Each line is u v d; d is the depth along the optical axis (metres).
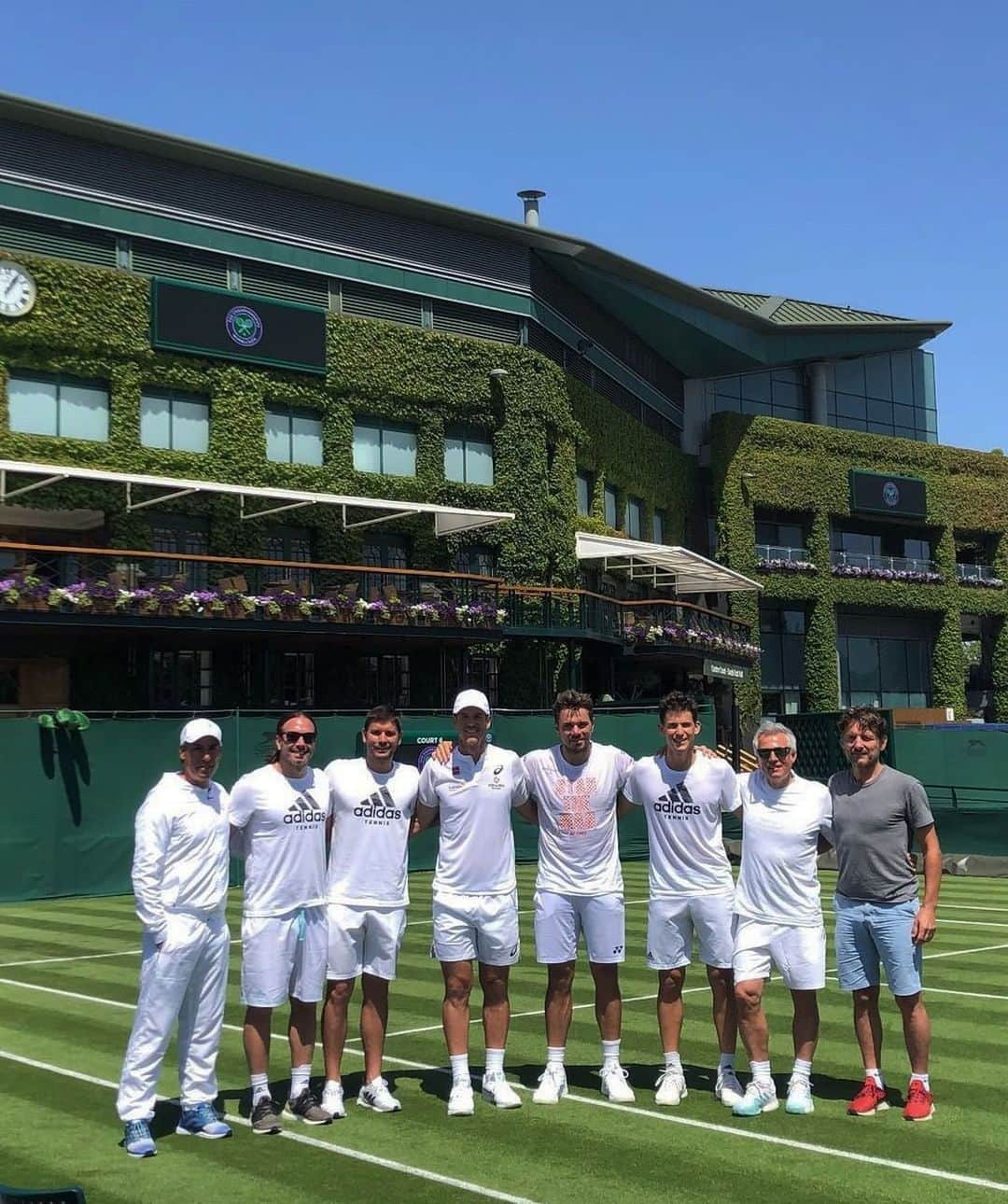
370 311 35.09
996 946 14.33
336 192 34.16
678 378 51.34
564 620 36.62
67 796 20.86
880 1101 7.36
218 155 31.77
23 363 28.92
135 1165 6.37
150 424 30.86
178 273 31.73
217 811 6.93
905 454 55.66
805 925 7.28
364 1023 7.46
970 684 59.22
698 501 51.31
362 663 33.19
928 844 7.21
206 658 30.80
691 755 7.54
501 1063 7.48
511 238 37.72
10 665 29.11
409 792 7.45
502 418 36.88
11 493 25.95
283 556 32.91
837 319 57.16
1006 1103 7.50
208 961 6.89
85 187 30.28
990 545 59.06
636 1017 10.29
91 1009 10.74
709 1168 6.25
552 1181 6.07
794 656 52.62
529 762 7.61
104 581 26.98
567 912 7.55
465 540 35.75
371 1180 6.11
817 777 31.89
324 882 7.25
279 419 33.09
